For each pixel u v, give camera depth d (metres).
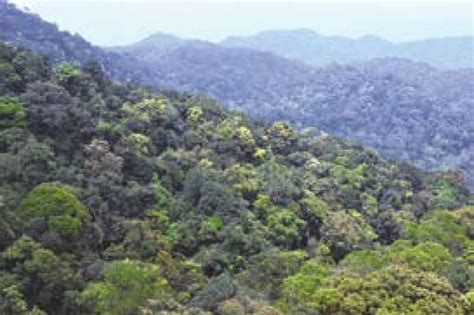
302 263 50.31
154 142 62.69
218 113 74.69
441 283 42.69
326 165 71.31
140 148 59.25
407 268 44.44
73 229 42.81
